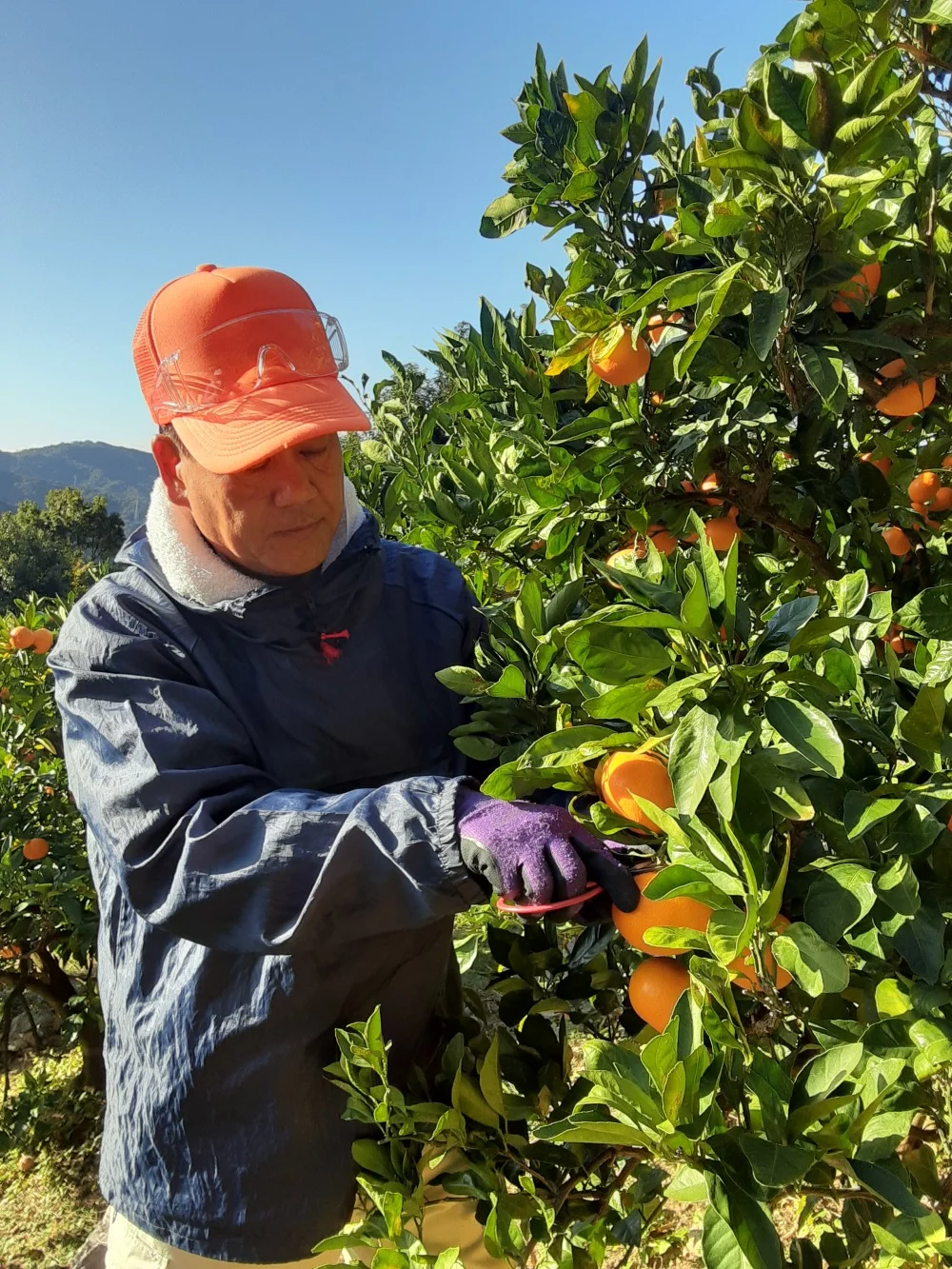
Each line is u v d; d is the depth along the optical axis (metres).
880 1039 1.07
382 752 1.63
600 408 1.86
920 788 1.07
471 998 2.03
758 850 1.03
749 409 1.72
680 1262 2.64
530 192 2.11
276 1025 1.46
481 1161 1.51
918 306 1.70
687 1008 1.08
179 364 1.42
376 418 3.34
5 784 4.91
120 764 1.34
